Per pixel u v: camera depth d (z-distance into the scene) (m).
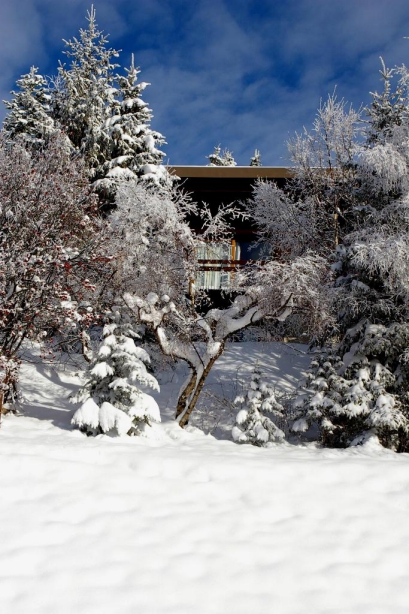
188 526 5.93
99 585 4.81
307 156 16.38
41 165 12.78
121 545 5.47
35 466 7.05
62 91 21.89
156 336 11.34
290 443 11.55
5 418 10.60
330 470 7.53
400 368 11.91
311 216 15.88
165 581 4.93
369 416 10.84
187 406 11.69
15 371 10.28
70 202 11.57
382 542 5.86
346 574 5.23
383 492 7.10
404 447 11.08
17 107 22.02
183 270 12.17
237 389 13.73
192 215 20.69
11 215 10.95
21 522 5.78
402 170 12.41
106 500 6.37
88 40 21.97
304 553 5.56
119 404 10.13
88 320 10.89
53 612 4.43
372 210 13.45
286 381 14.33
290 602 4.76
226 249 13.82
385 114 15.53
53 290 10.37
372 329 11.98
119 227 12.27
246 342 17.06
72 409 12.00
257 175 19.19
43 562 5.11
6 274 10.05
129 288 12.09
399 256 11.52
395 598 4.92
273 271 11.22
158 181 18.47
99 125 20.16
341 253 13.21
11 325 10.41
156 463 7.44
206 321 12.07
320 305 11.53
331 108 16.11
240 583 4.98
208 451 8.78
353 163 15.28
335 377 11.57
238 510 6.39
